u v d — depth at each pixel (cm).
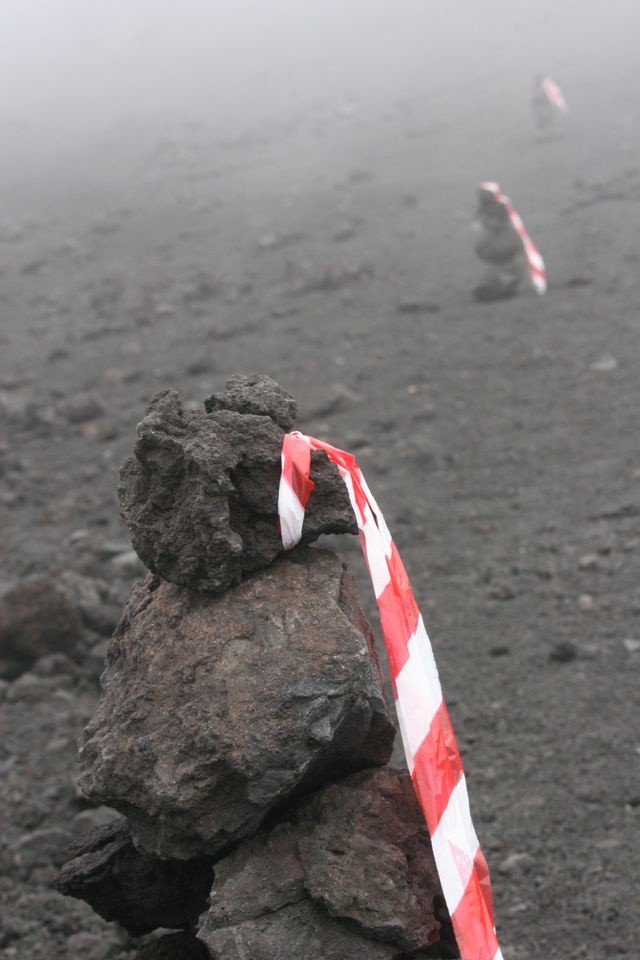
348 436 932
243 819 251
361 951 248
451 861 247
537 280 1231
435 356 1130
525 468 834
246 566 268
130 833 272
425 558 708
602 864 418
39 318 1574
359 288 1452
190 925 284
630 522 712
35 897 426
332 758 265
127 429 1060
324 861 253
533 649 579
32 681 593
